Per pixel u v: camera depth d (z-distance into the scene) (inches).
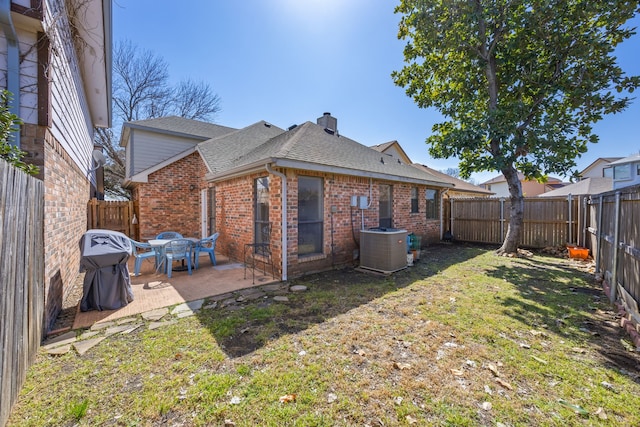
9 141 119.3
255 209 273.0
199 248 280.7
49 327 137.3
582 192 591.5
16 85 131.0
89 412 82.7
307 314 155.8
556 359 109.6
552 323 142.3
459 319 147.6
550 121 297.1
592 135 305.3
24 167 108.9
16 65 131.0
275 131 493.4
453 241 472.4
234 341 125.0
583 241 332.5
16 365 87.5
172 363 107.7
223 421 78.9
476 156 338.6
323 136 334.3
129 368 104.5
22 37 134.2
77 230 237.1
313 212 257.4
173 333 133.5
